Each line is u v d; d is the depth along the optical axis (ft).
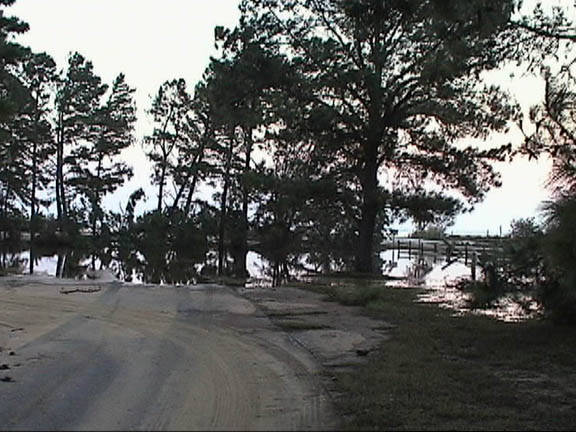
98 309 45.98
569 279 29.78
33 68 139.85
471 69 38.86
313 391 22.68
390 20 29.94
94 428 18.95
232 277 81.51
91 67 148.46
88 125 148.36
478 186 75.92
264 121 75.36
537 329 34.14
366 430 18.11
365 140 76.54
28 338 34.83
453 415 19.54
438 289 56.39
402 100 73.92
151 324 39.34
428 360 27.53
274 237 93.66
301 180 79.10
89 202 145.07
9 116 56.65
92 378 25.49
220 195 123.54
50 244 130.82
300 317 41.73
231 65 72.23
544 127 30.37
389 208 78.18
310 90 72.74
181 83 141.28
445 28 30.07
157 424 19.15
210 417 19.75
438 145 75.72
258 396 22.21
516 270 34.37
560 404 21.08
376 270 89.10
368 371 25.43
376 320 39.78
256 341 33.22
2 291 56.34
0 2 77.25
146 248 117.80
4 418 20.29
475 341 31.60
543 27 30.76
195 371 26.37
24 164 145.18
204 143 129.18
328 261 94.68
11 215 142.31
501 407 20.59
